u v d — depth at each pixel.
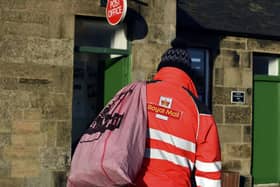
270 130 10.89
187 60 3.07
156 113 2.88
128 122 2.76
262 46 10.67
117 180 2.63
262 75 10.81
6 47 7.57
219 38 10.29
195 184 2.85
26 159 7.60
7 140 7.52
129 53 8.42
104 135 2.75
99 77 8.41
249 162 10.47
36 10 7.73
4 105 7.52
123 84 8.51
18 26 7.64
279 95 11.00
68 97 7.84
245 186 10.28
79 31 8.16
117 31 8.44
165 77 3.02
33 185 7.61
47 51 7.76
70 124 7.83
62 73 7.83
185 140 2.84
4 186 7.50
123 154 2.65
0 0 7.57
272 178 10.88
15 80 7.59
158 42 8.54
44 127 7.69
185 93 2.95
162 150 2.81
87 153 2.75
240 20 10.66
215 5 10.90
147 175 2.77
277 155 10.94
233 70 10.40
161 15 8.57
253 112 10.71
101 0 8.09
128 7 8.33
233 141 10.34
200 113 2.90
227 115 10.30
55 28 7.82
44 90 7.72
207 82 10.19
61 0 7.86
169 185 2.75
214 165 2.84
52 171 7.70
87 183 2.75
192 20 10.12
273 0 11.79
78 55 8.22
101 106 8.44
